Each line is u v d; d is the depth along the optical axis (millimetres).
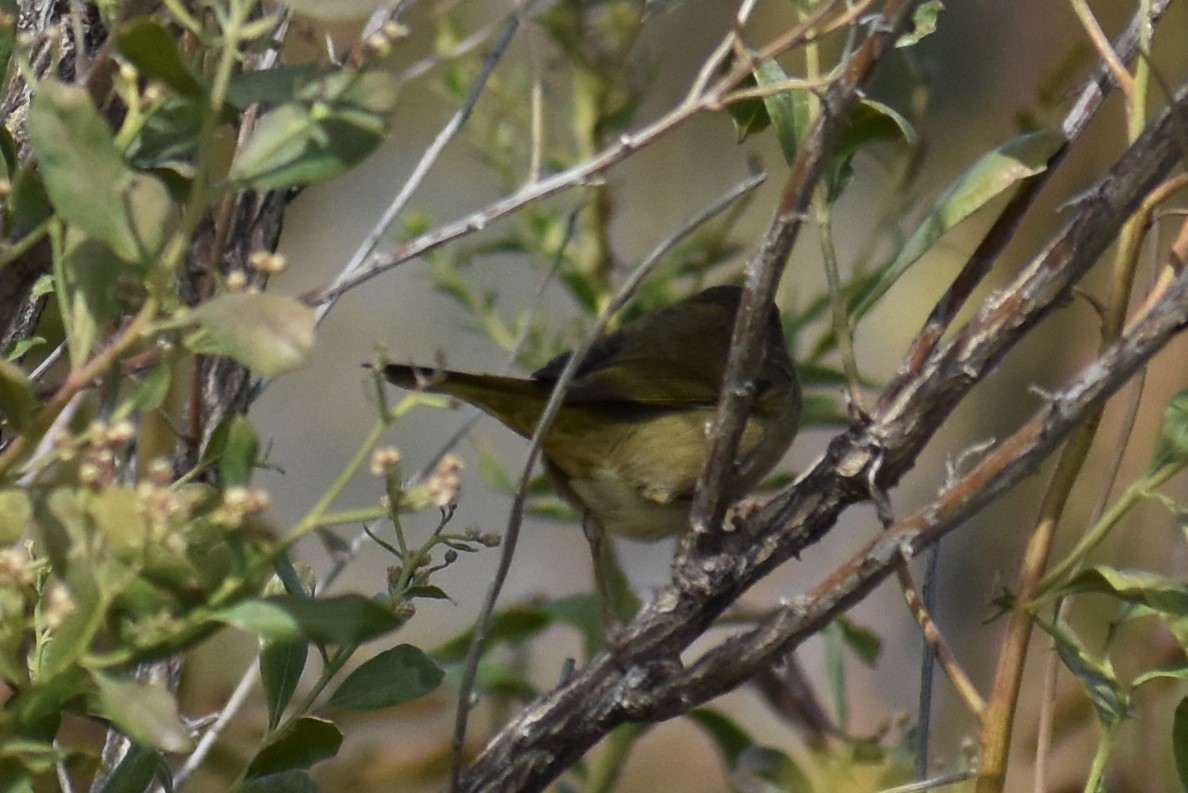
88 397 5785
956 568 11258
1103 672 5023
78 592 3502
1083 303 11086
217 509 3592
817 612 4797
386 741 8875
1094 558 8766
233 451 3828
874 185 11531
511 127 8648
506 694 7953
